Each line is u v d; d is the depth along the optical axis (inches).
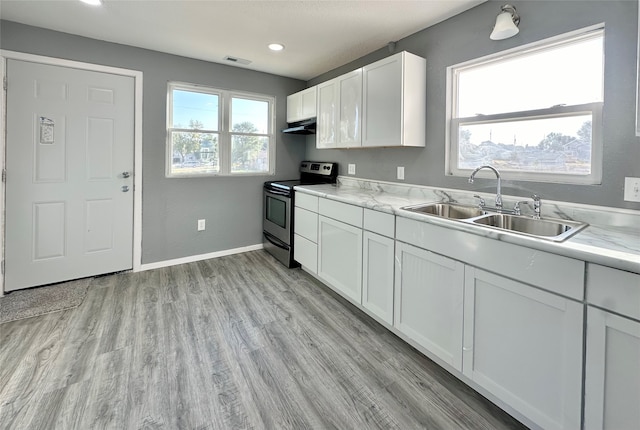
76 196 115.3
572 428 47.9
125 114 122.0
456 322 65.1
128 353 75.5
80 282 116.3
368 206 88.6
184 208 139.3
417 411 59.8
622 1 61.5
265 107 158.7
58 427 54.4
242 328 87.7
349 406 60.8
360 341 82.4
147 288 112.9
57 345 77.8
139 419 56.6
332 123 125.6
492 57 84.0
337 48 119.6
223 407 59.9
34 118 106.1
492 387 58.9
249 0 87.0
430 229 69.9
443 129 96.3
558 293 48.5
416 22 97.0
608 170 64.3
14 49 101.4
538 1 73.5
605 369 44.1
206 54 129.0
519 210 76.6
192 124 139.0
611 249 45.7
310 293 111.3
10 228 105.2
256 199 159.6
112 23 101.8
